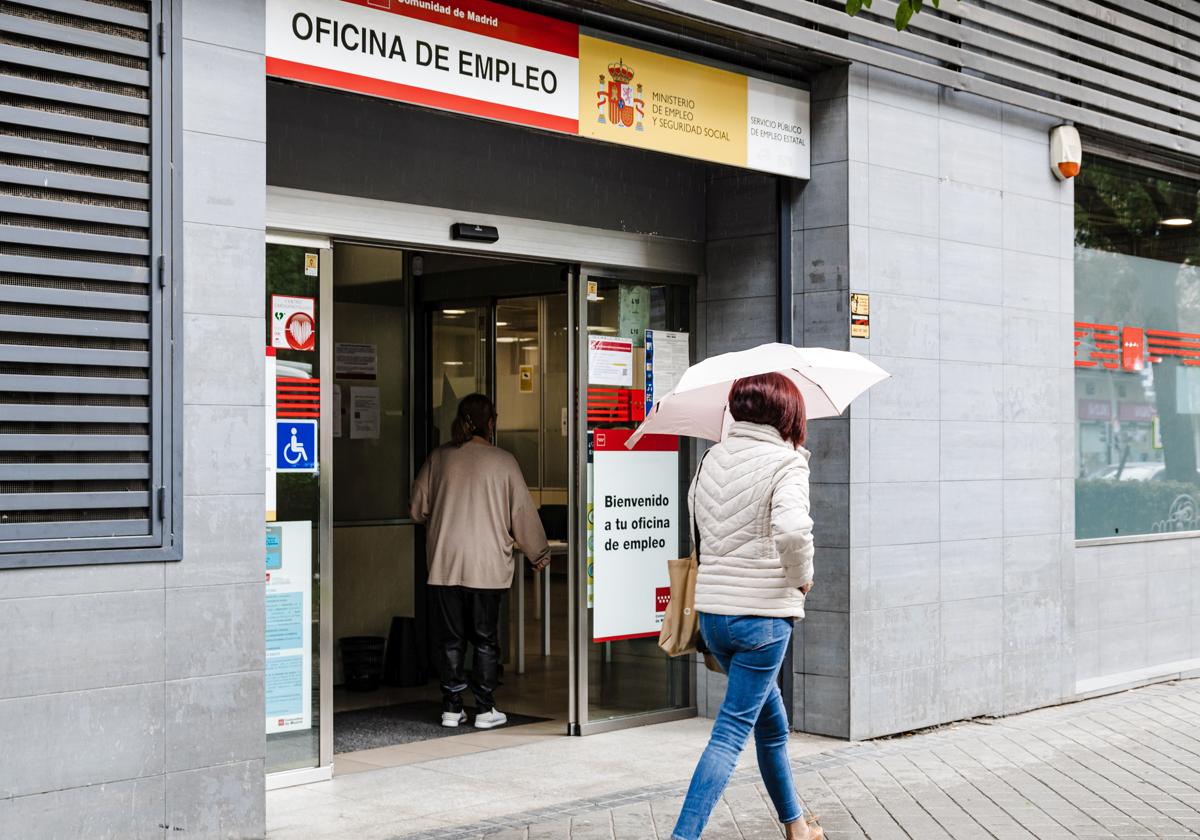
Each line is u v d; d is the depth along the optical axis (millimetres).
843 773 6922
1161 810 6121
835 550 7809
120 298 5129
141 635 5125
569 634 7941
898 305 8094
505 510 8172
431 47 6195
